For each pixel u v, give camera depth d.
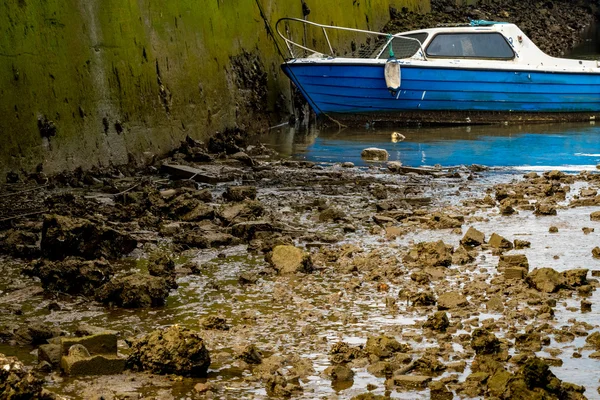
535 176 13.59
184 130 15.88
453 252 9.11
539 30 38.66
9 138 11.71
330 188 12.73
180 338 6.00
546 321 6.95
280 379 5.75
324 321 7.02
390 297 7.53
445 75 19.84
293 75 19.66
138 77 14.46
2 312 7.29
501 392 5.52
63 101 12.71
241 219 10.43
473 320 6.93
